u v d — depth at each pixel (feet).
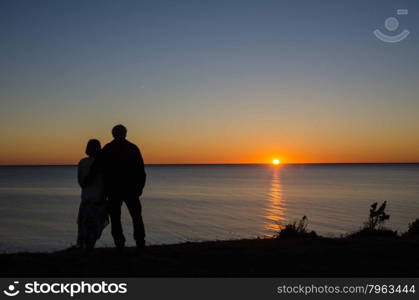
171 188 427.33
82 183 28.04
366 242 35.35
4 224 176.45
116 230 27.55
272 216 199.21
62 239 139.85
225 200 288.51
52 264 25.68
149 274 24.09
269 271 25.32
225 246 33.14
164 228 162.81
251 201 279.69
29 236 145.79
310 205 249.96
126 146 27.48
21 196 334.65
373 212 49.70
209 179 654.53
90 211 27.78
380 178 645.51
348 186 440.45
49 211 227.20
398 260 28.43
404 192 347.77
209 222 179.42
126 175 27.12
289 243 35.17
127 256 27.71
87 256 27.63
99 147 28.89
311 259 28.35
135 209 27.66
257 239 39.32
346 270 25.82
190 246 33.32
